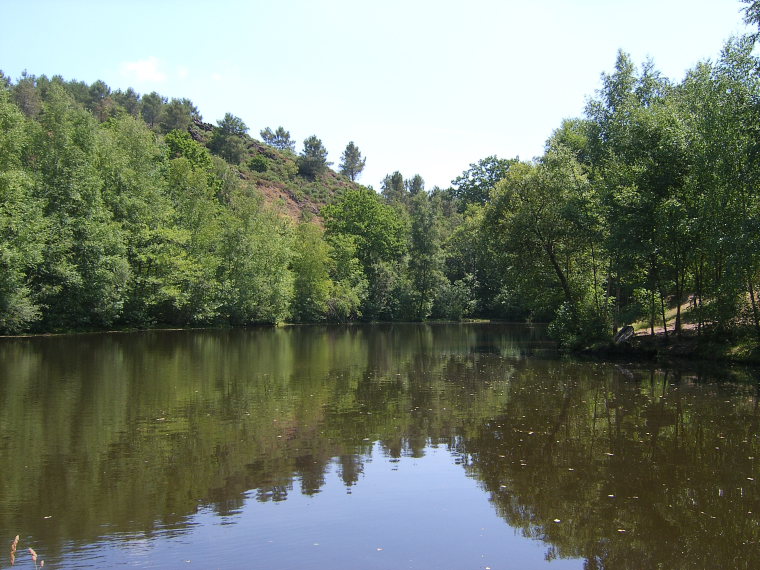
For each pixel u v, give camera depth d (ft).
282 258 181.16
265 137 520.42
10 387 56.85
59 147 122.93
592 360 85.97
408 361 84.43
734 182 67.67
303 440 38.04
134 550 21.85
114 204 136.77
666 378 65.98
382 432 40.29
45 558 21.06
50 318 123.13
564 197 97.86
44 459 33.32
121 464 32.55
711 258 75.25
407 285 234.58
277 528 24.14
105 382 60.39
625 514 26.05
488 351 101.60
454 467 32.58
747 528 24.62
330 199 385.91
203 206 164.66
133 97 458.50
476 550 22.43
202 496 27.76
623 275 91.45
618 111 94.32
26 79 364.79
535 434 39.93
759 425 42.47
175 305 146.00
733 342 79.56
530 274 109.60
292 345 111.86
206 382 61.41
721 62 73.41
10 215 106.11
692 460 33.96
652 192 79.36
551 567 21.12
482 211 117.08
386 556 21.79
